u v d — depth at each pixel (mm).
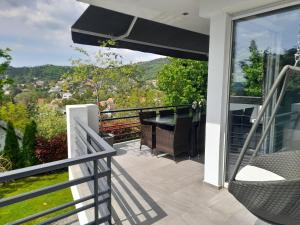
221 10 2963
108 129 6078
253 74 2992
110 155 2189
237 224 2516
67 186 1940
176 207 2863
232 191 1508
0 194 4645
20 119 7977
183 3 3279
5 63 9945
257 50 2938
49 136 5637
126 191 3279
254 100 3010
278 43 2750
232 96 3219
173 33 4977
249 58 3016
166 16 3850
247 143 1399
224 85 3156
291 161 1963
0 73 9891
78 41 3936
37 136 5602
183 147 4574
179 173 3926
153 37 4773
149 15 3791
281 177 1787
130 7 3414
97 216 2266
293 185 1242
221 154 3281
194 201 2996
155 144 4988
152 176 3801
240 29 3068
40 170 1688
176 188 3365
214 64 3201
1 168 5273
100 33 4059
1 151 5988
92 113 4914
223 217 2646
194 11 3596
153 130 4992
